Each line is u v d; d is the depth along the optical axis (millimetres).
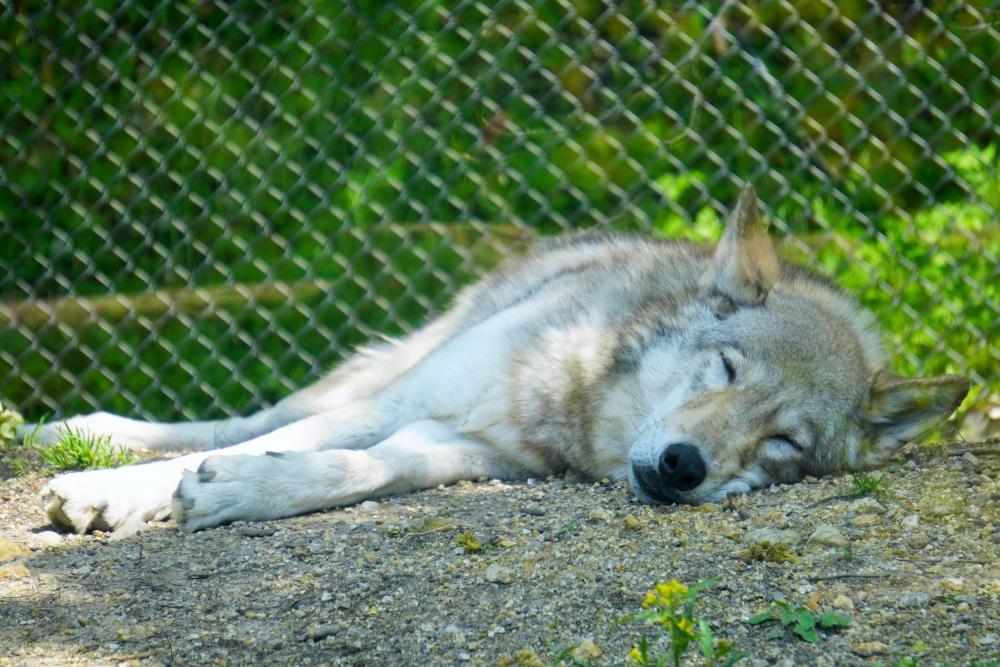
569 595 6605
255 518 8070
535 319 9242
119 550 7543
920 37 13688
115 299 13211
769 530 7293
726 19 13688
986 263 12945
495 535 7609
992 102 13734
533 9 13055
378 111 13453
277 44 13516
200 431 11133
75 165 13430
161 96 13500
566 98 13453
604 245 10891
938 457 9078
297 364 13242
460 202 13445
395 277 13281
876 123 13734
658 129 13680
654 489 8172
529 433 9055
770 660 5773
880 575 6566
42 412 13266
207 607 6648
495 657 6008
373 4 13492
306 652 6145
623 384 8867
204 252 13312
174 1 13438
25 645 6184
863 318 9664
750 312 8836
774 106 13602
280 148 13406
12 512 8516
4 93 13406
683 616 5516
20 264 13570
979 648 5746
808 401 8633
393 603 6641
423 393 9359
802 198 13055
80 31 13336
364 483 8430
